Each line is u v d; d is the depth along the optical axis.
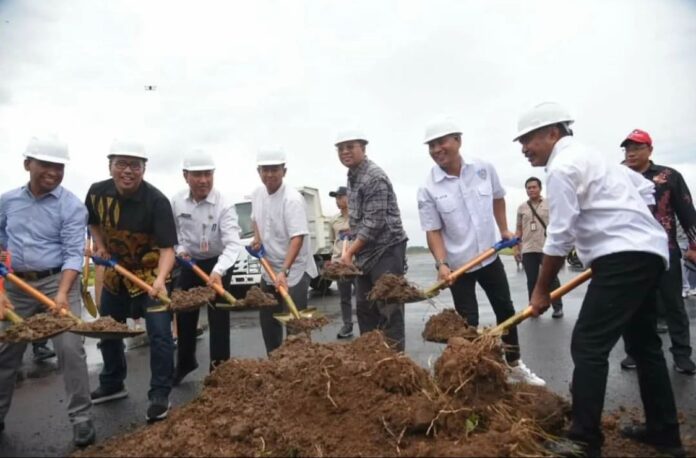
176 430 3.33
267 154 4.95
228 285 5.41
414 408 3.09
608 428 3.68
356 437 3.08
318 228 13.20
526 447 2.92
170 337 4.46
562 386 4.84
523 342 6.65
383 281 4.34
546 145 3.46
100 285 6.87
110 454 3.38
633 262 3.07
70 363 3.92
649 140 5.45
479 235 4.70
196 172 4.97
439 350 6.43
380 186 4.66
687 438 3.54
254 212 5.29
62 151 4.06
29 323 3.60
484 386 3.28
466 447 2.79
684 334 5.16
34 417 4.59
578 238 3.32
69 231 4.19
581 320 3.20
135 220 4.52
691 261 5.27
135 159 4.32
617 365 5.45
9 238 4.14
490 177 4.89
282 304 5.12
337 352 3.89
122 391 5.05
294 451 3.05
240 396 3.61
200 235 5.16
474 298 4.81
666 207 5.27
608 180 3.21
